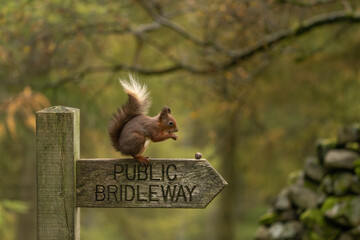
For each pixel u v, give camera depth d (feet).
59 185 15.37
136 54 44.78
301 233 29.63
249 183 61.36
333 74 52.21
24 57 41.83
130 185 15.29
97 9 37.37
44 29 38.58
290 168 57.57
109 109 51.55
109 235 92.27
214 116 55.36
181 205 15.11
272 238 30.40
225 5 36.24
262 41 38.83
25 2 34.60
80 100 49.16
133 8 44.04
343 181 27.99
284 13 40.09
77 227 15.66
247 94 48.29
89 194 15.39
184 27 48.78
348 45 48.57
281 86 53.21
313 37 47.75
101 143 54.29
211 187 15.03
